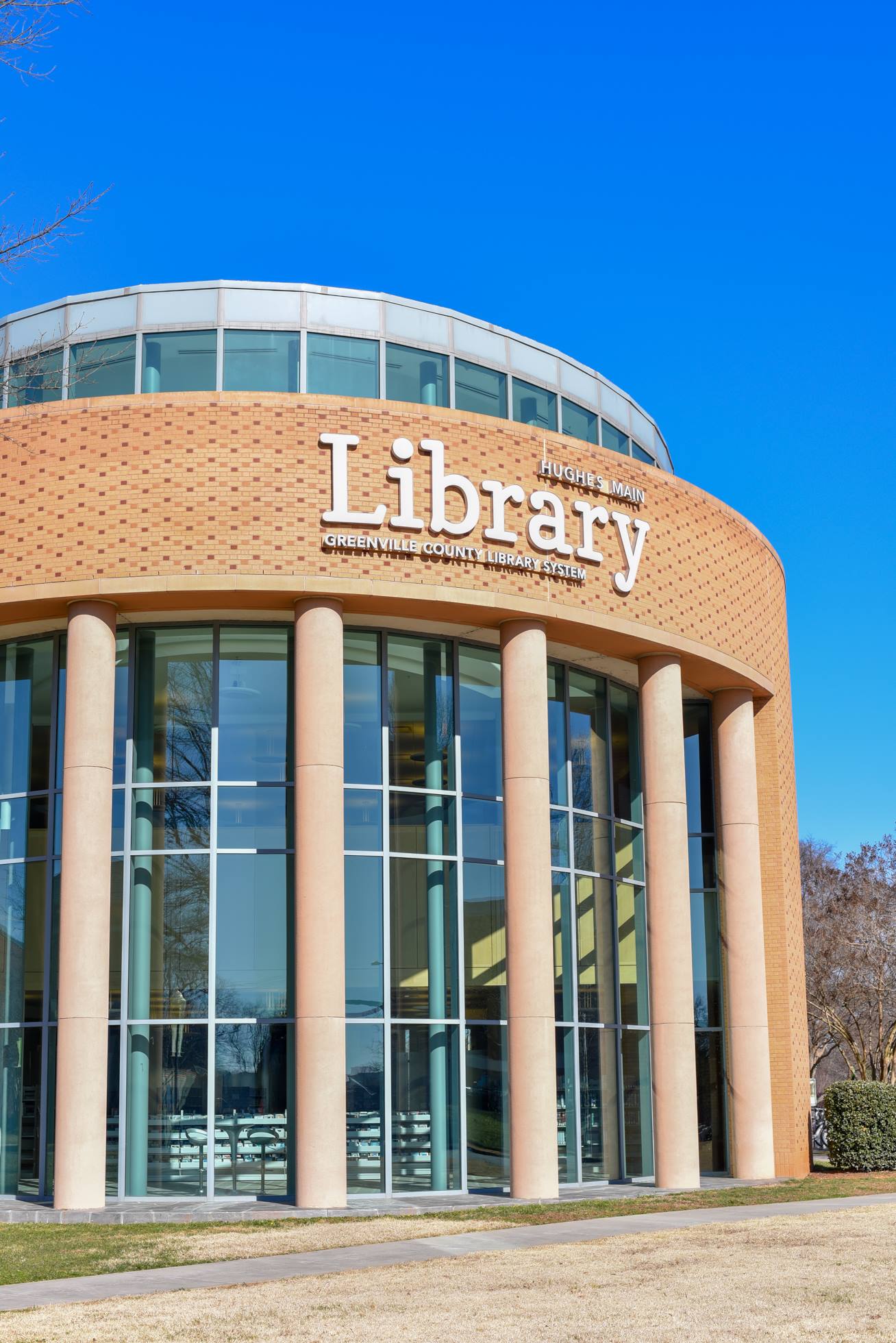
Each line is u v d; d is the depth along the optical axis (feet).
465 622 84.79
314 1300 48.75
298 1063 75.10
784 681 107.96
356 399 81.20
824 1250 58.49
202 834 81.15
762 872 102.68
